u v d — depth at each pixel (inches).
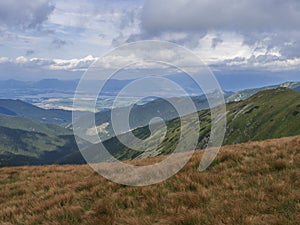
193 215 304.7
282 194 332.8
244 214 298.5
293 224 269.0
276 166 435.2
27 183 601.9
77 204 399.5
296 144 580.4
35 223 359.6
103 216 340.5
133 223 312.8
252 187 367.9
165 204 355.3
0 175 733.9
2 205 458.3
